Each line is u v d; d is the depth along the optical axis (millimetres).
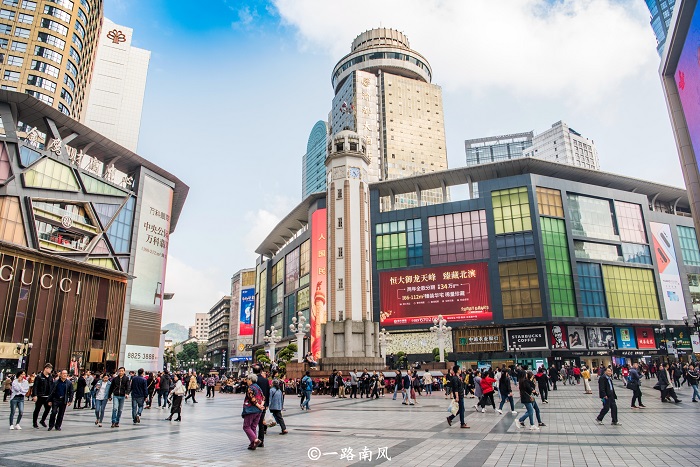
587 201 78000
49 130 50875
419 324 74312
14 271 42344
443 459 10289
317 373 42500
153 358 59281
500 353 69688
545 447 11523
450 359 71312
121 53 100812
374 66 151875
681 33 29422
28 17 65625
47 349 44375
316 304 81938
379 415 20359
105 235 54312
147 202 61938
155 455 10797
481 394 23297
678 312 77938
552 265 71125
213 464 9797
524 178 74625
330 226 50844
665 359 74438
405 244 79312
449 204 78250
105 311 52094
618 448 11180
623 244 77875
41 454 10852
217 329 175750
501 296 71125
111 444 12414
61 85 66125
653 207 88812
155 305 61000
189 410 24406
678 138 33625
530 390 14844
